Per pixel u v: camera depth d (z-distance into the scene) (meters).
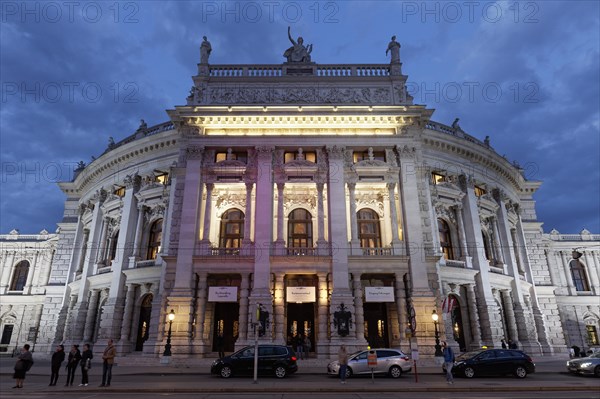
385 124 37.78
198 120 37.66
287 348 24.05
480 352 24.20
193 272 33.62
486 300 38.31
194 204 35.50
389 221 36.47
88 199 49.31
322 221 35.22
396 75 39.81
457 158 43.41
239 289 34.16
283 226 35.56
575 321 53.19
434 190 40.34
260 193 35.53
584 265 55.91
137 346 37.75
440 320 32.62
